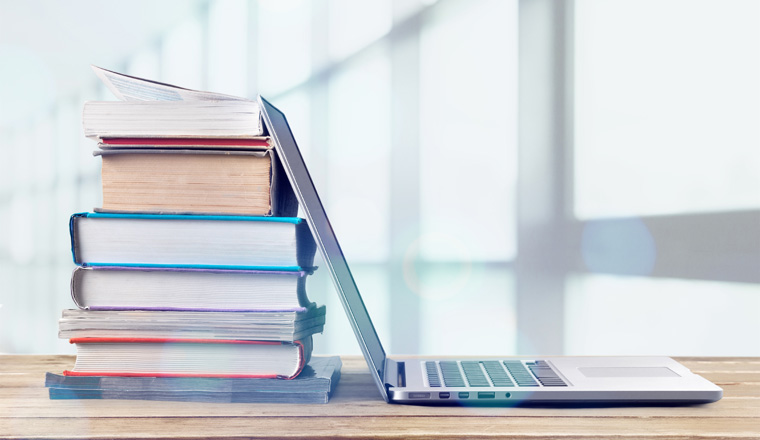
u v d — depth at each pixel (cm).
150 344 58
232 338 57
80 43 212
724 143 200
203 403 57
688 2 200
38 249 217
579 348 204
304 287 64
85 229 58
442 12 205
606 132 203
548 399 55
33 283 217
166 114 59
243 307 58
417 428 48
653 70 201
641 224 202
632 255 202
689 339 200
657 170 201
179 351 58
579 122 204
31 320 216
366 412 53
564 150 204
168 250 58
